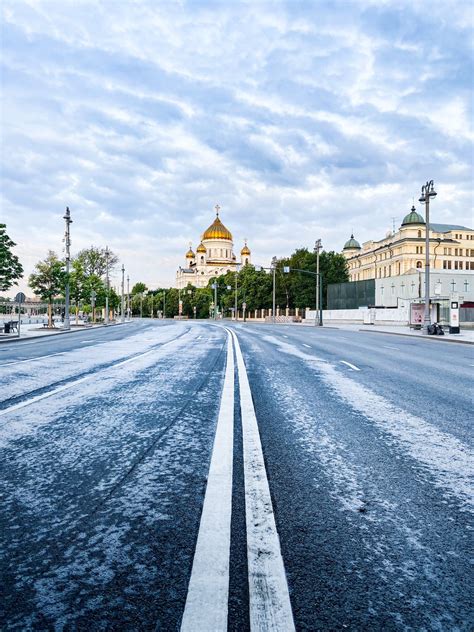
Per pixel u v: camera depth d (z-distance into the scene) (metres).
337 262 81.50
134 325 52.31
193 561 2.40
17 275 26.78
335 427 5.34
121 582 2.22
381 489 3.45
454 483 3.60
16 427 5.35
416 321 35.28
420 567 2.38
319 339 24.06
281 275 84.38
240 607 2.02
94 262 68.06
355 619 1.96
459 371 10.71
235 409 6.36
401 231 90.56
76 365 11.81
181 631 1.86
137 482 3.59
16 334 27.94
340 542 2.63
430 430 5.22
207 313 129.88
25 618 1.97
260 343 20.67
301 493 3.36
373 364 12.10
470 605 2.08
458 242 90.44
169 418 5.82
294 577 2.26
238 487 3.46
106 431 5.17
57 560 2.43
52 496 3.31
